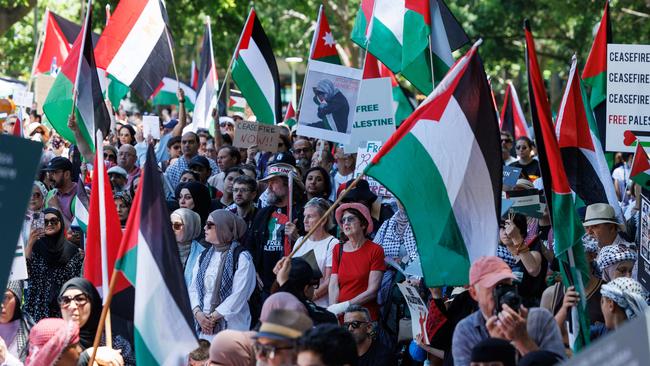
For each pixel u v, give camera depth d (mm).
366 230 12352
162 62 19234
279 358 7309
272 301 8578
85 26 15500
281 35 61625
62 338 8922
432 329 9945
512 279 8125
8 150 6137
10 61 54906
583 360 4844
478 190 9516
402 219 12820
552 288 9852
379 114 15570
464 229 9492
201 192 14898
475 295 8164
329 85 15695
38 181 17000
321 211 12656
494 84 59281
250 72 20312
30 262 12969
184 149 19641
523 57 51406
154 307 8883
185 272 12516
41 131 24203
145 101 19266
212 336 11867
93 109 15570
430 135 9516
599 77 15523
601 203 11836
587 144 12648
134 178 18281
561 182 9641
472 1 51062
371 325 10711
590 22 47344
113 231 10039
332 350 6805
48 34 27844
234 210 15000
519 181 13570
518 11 49875
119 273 9773
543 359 6879
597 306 10055
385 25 14312
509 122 26047
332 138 15672
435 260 9477
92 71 15625
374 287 12031
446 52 14109
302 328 7355
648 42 47000
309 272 10109
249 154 20375
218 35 46781
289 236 13383
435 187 9492
